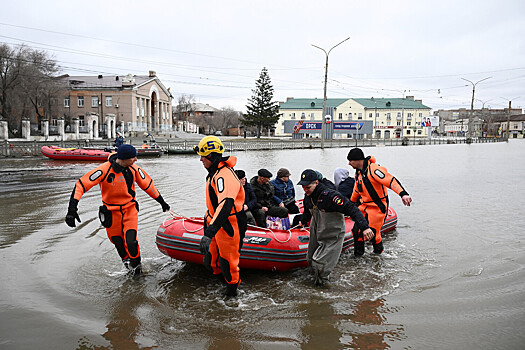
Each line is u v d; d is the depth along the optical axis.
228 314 3.84
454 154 30.98
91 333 3.47
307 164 20.48
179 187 11.89
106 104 55.12
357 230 5.36
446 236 6.50
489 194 10.84
